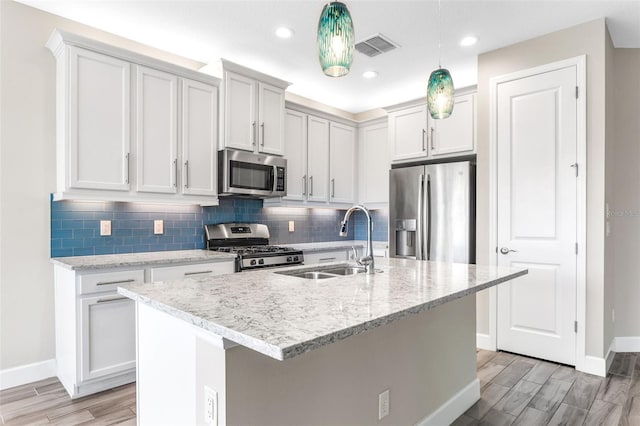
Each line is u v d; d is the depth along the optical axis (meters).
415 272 2.03
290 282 1.67
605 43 2.79
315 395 1.38
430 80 1.99
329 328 0.98
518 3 2.58
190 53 3.39
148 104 2.87
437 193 3.62
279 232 4.33
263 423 1.20
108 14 2.73
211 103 3.25
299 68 3.73
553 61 2.98
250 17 2.77
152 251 3.24
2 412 2.21
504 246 3.22
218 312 1.14
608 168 2.95
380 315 1.12
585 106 2.83
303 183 4.17
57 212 2.74
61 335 2.59
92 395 2.41
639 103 3.36
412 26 2.88
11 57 2.57
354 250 2.15
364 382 1.59
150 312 1.50
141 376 1.57
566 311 2.91
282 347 0.83
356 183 4.86
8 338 2.55
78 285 2.34
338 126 4.60
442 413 2.06
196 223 3.56
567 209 2.92
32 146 2.65
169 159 2.98
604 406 2.29
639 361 3.05
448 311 2.15
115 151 2.70
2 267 2.54
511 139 3.20
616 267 3.34
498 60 3.28
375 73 3.82
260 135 3.56
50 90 2.72
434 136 3.91
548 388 2.54
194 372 1.24
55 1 2.57
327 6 1.50
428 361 1.98
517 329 3.16
